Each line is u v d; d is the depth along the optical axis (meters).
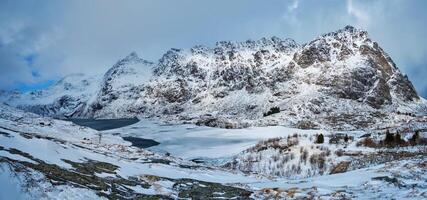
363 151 65.94
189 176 35.78
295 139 81.94
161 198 25.52
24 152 25.73
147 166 36.41
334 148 70.81
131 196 24.50
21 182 20.39
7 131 29.39
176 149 108.94
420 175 29.56
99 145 50.12
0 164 20.97
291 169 64.81
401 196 23.94
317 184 31.02
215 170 44.75
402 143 67.62
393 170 31.44
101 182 25.48
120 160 35.66
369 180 29.50
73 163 27.98
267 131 123.81
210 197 27.38
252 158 74.44
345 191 27.19
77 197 21.47
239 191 29.66
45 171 23.38
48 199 20.17
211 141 115.50
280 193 28.16
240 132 126.94
